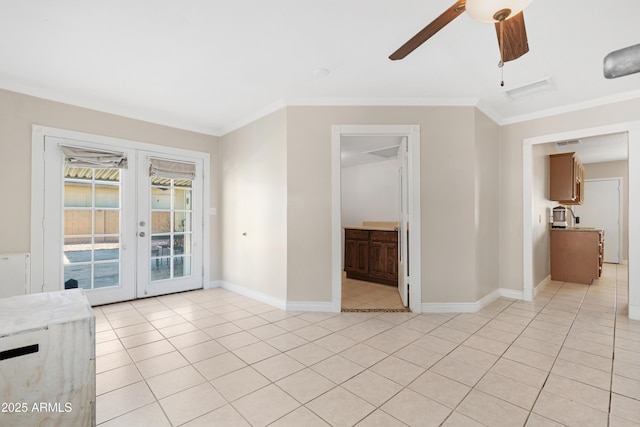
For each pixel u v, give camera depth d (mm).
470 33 2125
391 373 2070
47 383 1316
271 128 3588
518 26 1617
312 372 2084
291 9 1917
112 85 3016
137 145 3795
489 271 3695
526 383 1941
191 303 3678
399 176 3984
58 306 1534
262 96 3283
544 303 3668
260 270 3771
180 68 2682
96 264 3529
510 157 3900
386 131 3309
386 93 3180
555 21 1996
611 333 2750
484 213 3570
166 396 1810
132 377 2018
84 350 1396
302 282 3375
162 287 4031
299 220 3355
